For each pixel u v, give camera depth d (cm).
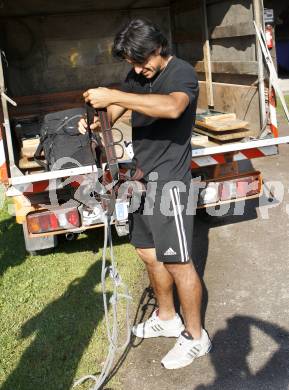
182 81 232
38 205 368
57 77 625
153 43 229
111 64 634
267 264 375
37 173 351
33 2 523
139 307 330
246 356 276
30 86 620
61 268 395
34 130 493
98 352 289
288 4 1262
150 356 283
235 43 439
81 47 621
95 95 226
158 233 260
